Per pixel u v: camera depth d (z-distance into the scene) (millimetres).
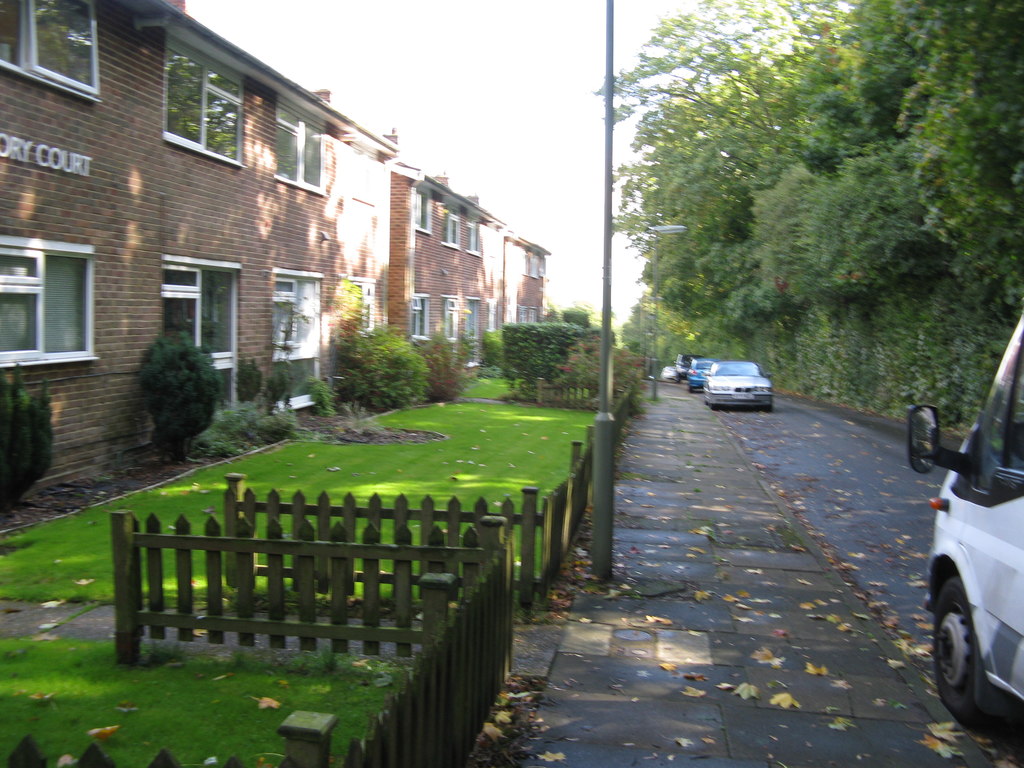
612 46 8336
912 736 5031
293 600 6812
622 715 5168
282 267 17391
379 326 21250
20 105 10234
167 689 5203
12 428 9281
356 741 2848
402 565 5637
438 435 16906
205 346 12805
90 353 11555
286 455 13734
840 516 11805
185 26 12828
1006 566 4648
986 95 11625
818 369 38281
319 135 19047
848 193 24953
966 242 17266
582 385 23906
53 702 4980
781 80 36844
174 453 12555
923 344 26828
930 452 5352
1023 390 4863
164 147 13188
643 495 12656
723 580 8266
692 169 37969
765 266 33531
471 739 4535
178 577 5676
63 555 7887
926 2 11578
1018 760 4793
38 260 10617
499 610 5242
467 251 34094
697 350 65688
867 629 6922
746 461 16672
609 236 8297
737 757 4688
